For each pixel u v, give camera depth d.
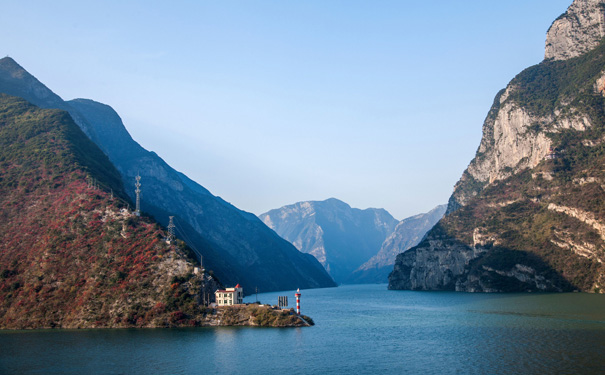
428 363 148.62
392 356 159.12
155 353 163.88
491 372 135.62
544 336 179.12
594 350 153.12
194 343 178.88
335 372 141.62
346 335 198.62
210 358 157.50
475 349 164.38
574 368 134.88
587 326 197.62
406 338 191.00
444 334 196.88
